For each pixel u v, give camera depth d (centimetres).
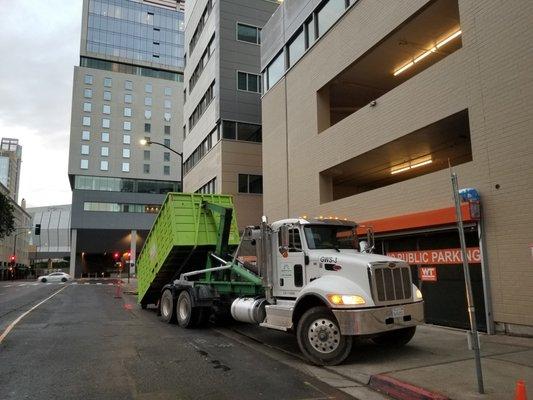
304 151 1923
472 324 589
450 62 1174
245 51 3102
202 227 1354
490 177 1028
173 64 9900
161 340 1038
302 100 1956
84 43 9281
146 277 1600
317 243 892
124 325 1291
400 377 660
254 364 797
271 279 938
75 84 8900
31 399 598
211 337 1084
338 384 675
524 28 975
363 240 991
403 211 1320
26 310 1734
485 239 1027
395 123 1395
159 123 9319
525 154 954
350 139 1622
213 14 3209
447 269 1139
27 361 816
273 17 2292
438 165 1819
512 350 826
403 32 1441
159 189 9031
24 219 10769
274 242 951
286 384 671
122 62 9494
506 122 1000
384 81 1844
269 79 2303
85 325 1290
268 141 2267
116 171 8781
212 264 1330
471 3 1109
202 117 3378
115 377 705
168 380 689
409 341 931
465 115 1173
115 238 8481
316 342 790
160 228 1450
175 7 10719
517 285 953
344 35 1666
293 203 1994
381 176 2028
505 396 563
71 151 8575
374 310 759
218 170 2944
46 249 12550
